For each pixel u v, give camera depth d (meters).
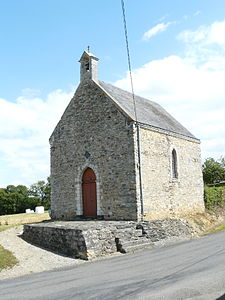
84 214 20.31
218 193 28.25
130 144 18.20
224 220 25.09
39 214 37.53
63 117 22.14
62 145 21.92
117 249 14.04
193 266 9.81
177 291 7.30
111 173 18.91
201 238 17.00
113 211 18.53
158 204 19.27
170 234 16.98
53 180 22.12
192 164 24.27
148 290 7.53
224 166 48.12
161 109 27.05
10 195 55.50
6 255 12.77
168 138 21.39
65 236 13.91
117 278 8.95
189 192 23.16
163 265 10.28
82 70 21.52
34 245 15.28
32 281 9.55
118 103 19.34
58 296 7.59
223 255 11.38
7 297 7.88
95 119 20.22
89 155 20.20
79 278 9.38
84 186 20.55
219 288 7.35
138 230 15.56
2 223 24.16
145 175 18.53
